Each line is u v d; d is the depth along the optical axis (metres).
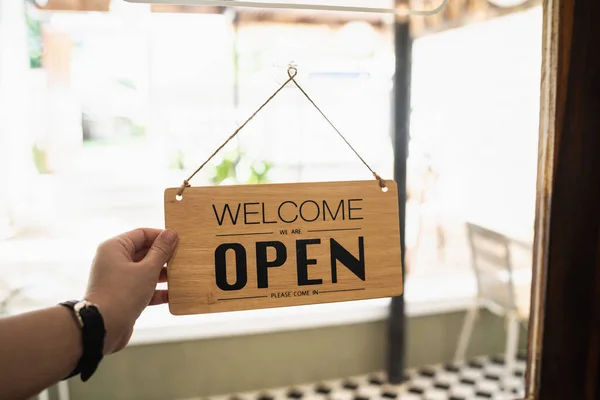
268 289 0.67
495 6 2.09
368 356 2.75
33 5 2.69
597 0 0.87
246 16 2.46
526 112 1.66
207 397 2.52
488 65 2.42
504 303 2.64
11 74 2.94
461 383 2.66
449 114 2.84
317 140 2.63
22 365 0.48
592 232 0.91
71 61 2.99
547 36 0.88
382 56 2.63
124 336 0.57
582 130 0.88
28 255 2.65
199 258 0.65
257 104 2.62
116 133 3.13
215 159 2.59
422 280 3.02
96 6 2.64
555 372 0.93
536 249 0.93
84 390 2.35
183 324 2.52
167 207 0.64
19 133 3.05
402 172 2.69
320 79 2.58
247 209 0.66
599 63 0.88
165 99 2.97
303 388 2.65
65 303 0.53
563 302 0.91
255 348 2.58
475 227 2.74
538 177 0.92
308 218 0.68
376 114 2.68
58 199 3.09
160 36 2.81
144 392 2.43
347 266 0.69
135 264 0.59
